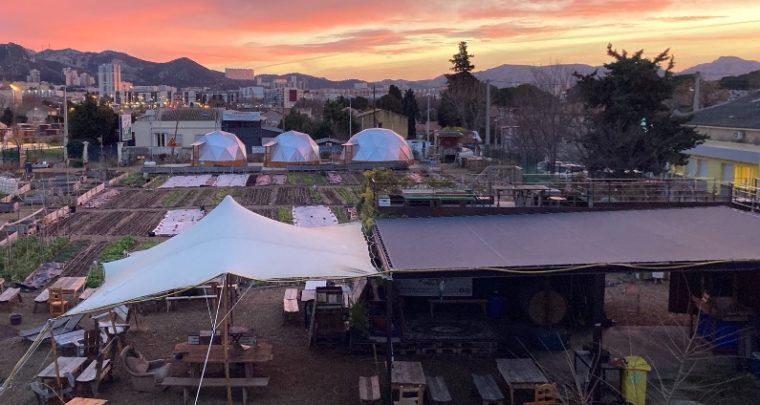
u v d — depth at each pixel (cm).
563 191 1855
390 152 5231
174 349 1417
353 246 1382
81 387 1234
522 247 1285
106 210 3331
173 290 1079
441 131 6038
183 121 6372
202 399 1230
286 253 1224
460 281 1612
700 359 1302
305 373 1348
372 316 1502
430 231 1462
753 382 1287
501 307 1605
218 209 1389
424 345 1439
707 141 3634
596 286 1178
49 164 5369
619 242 1311
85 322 1498
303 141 5291
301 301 1758
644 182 1953
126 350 1316
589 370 1202
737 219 1506
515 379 1173
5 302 1753
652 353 1417
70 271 2148
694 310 1544
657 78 2962
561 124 4169
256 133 6538
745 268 1151
